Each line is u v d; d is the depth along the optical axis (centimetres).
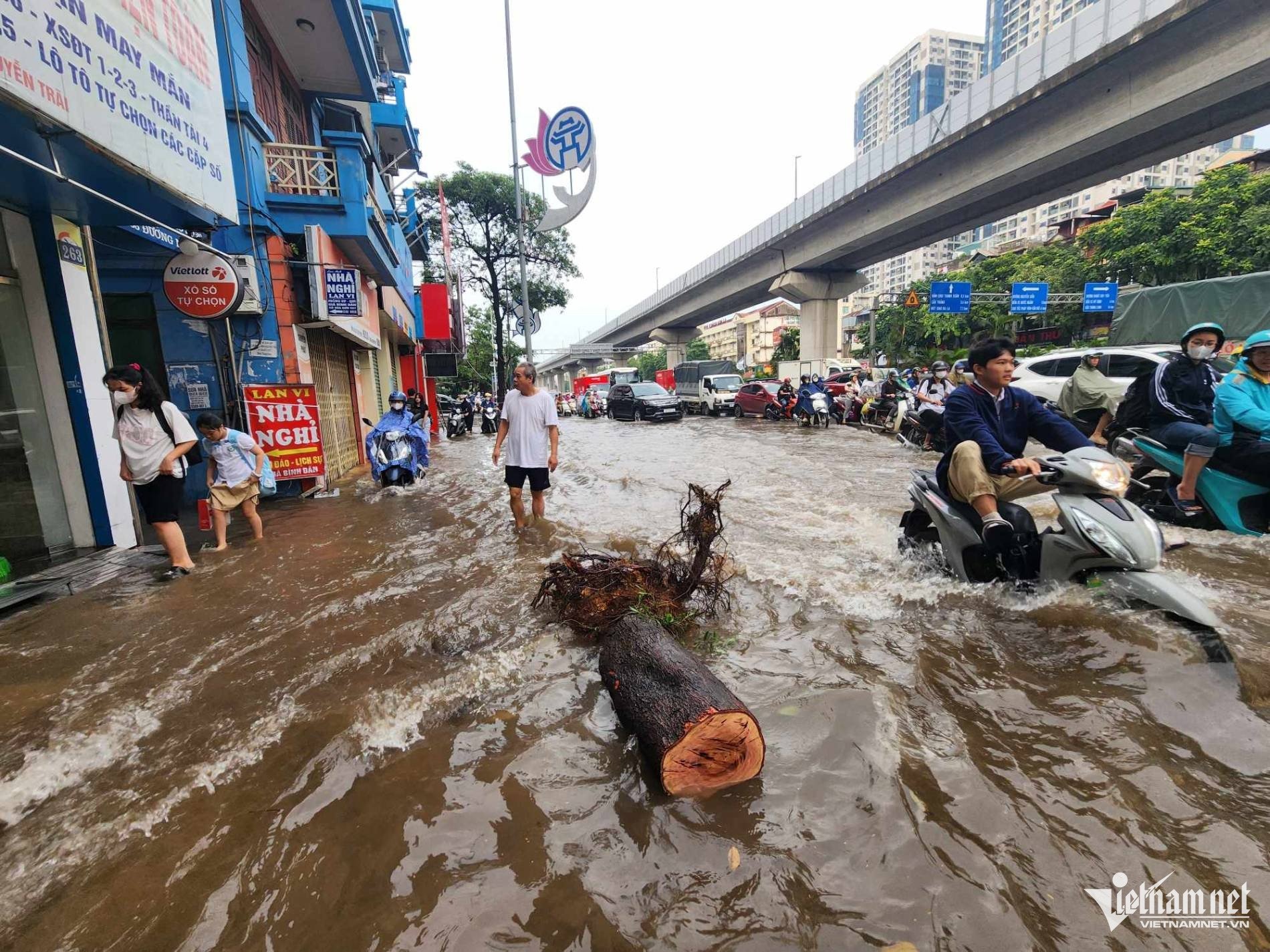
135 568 511
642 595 333
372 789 213
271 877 176
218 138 616
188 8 560
